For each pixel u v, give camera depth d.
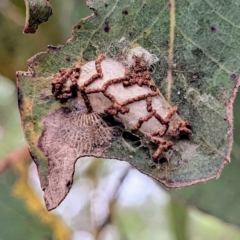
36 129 0.17
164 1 0.17
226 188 0.20
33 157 0.17
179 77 0.17
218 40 0.17
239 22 0.17
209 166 0.17
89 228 0.24
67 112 0.17
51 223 0.22
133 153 0.17
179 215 0.22
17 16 0.21
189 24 0.17
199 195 0.20
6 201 0.22
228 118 0.17
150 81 0.17
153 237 0.32
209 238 0.29
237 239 0.29
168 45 0.17
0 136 0.25
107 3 0.17
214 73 0.17
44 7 0.16
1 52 0.21
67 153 0.17
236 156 0.20
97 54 0.17
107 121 0.17
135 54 0.17
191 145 0.17
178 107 0.17
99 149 0.17
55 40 0.21
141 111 0.17
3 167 0.22
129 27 0.17
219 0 0.17
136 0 0.17
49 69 0.17
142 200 0.31
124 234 0.23
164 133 0.17
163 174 0.17
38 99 0.17
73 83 0.17
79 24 0.17
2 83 0.25
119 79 0.17
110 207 0.23
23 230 0.22
